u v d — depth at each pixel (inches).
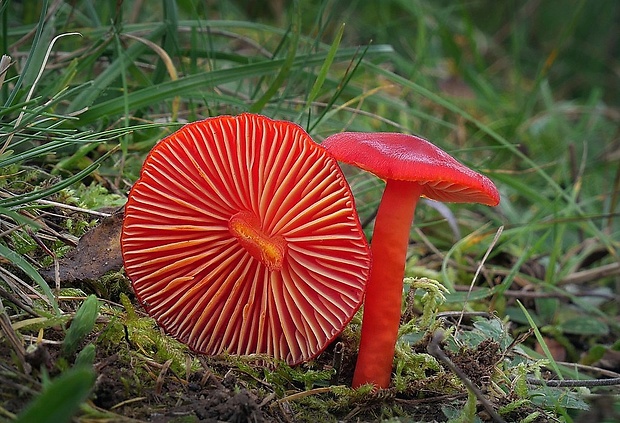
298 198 7.4
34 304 7.8
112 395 7.0
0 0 9.7
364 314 7.7
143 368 7.5
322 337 7.7
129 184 10.4
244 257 7.9
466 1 26.6
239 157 7.3
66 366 6.9
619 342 11.0
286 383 7.9
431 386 8.0
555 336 11.4
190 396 7.3
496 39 26.0
